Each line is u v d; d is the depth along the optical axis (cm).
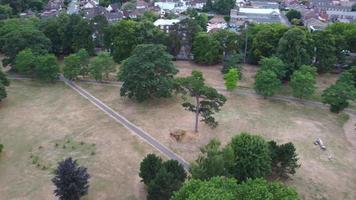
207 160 5978
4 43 12212
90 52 12950
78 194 5978
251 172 6319
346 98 9506
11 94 10412
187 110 9212
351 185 6869
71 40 13088
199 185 4741
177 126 8750
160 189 5731
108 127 8688
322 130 8762
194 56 12631
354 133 8738
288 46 10931
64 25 13038
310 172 7175
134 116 9225
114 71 11350
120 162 7362
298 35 10812
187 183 4812
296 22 19575
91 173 7012
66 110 9544
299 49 10856
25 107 9694
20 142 8088
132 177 6912
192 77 8300
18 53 11469
